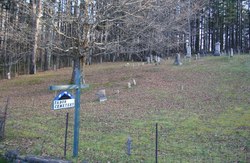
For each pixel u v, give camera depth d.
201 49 58.31
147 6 18.59
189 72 24.34
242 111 12.88
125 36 21.19
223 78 20.97
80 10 18.27
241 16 60.47
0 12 24.09
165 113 13.30
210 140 9.32
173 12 23.17
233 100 15.06
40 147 8.73
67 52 20.44
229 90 17.36
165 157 7.89
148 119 12.27
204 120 11.77
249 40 60.41
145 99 16.70
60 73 33.69
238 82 19.27
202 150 8.41
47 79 28.75
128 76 25.22
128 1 17.72
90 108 15.01
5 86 27.03
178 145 8.90
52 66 43.53
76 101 7.84
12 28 19.64
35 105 16.89
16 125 11.72
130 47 23.75
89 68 34.50
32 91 22.81
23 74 37.22
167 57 42.91
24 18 21.48
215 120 11.70
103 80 24.30
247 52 51.31
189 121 11.68
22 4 18.05
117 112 13.87
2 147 8.69
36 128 11.23
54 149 8.57
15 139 9.63
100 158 7.80
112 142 9.31
